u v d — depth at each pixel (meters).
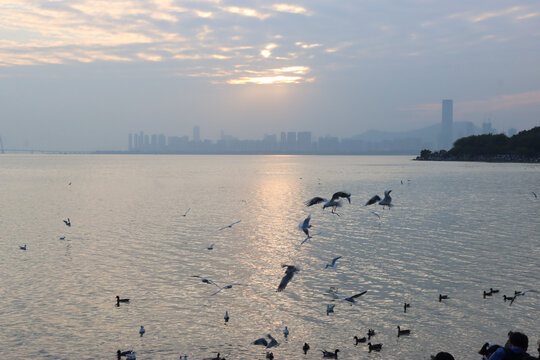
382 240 72.44
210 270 56.09
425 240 72.31
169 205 117.00
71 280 52.28
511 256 61.88
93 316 42.28
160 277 53.34
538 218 93.50
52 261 60.34
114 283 51.19
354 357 35.12
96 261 60.31
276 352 35.91
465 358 34.72
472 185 171.25
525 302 45.06
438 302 45.25
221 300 46.09
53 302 45.50
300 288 49.38
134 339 37.88
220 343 37.28
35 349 36.09
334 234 77.44
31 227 85.00
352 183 189.00
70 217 96.88
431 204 116.25
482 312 42.91
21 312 43.00
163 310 43.72
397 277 52.94
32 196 139.25
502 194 139.38
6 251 65.88
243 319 41.75
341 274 54.03
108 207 113.12
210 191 156.25
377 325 40.41
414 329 39.56
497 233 77.69
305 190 159.00
